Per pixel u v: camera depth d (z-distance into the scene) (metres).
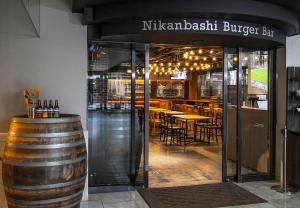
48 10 4.33
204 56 11.70
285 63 5.37
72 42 4.42
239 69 5.37
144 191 4.89
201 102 14.95
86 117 4.52
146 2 3.86
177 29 4.02
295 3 4.09
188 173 5.97
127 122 5.00
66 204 3.40
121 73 4.94
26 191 3.24
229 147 5.51
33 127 3.27
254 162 5.59
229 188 5.06
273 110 5.61
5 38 4.20
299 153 5.00
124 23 4.17
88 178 4.79
